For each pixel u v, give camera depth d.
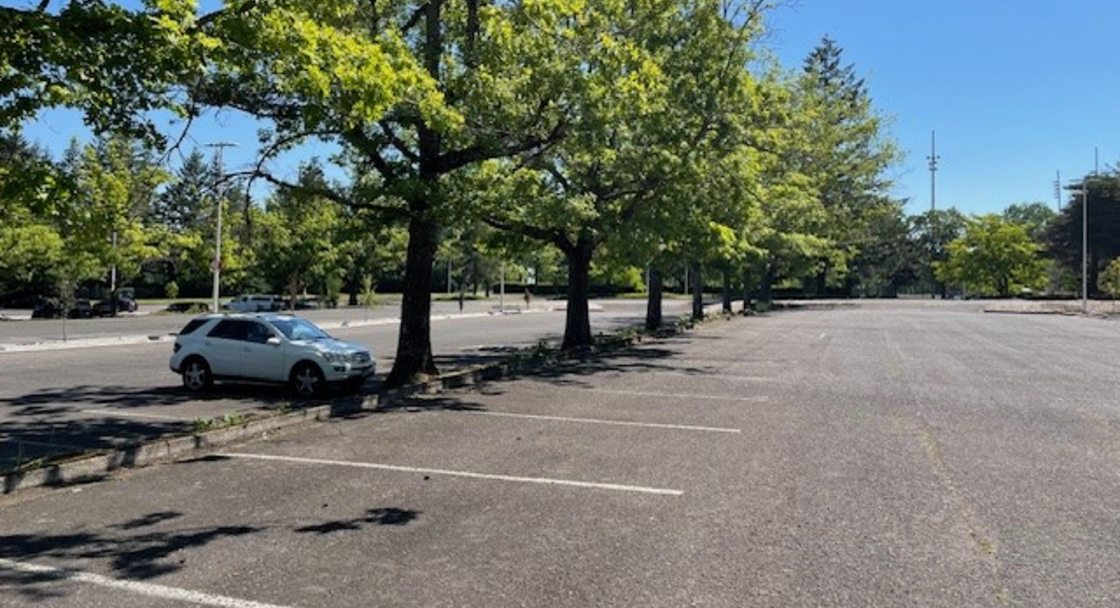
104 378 16.94
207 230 34.12
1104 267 79.19
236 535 6.18
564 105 14.99
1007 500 7.23
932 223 98.62
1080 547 5.93
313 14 9.02
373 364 15.65
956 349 24.69
